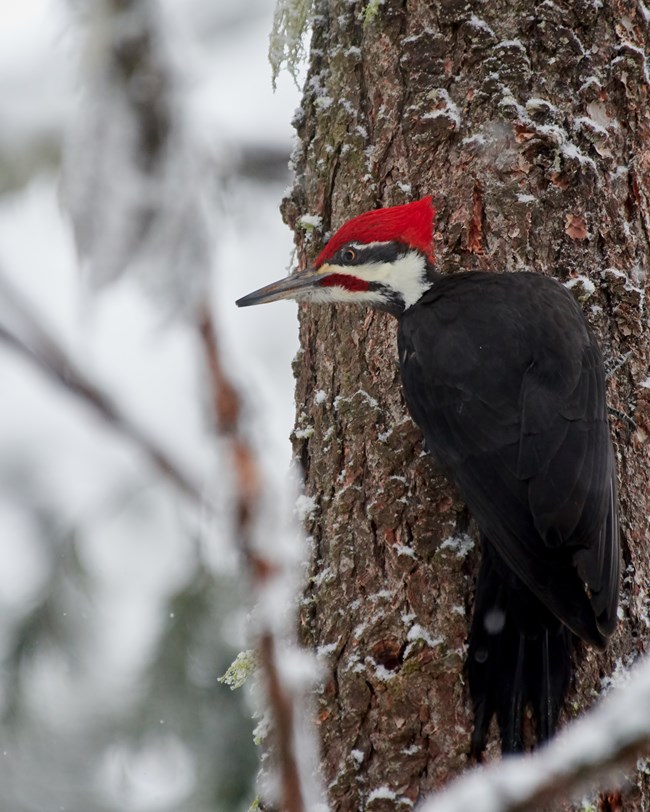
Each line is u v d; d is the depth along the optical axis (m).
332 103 9.04
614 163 8.62
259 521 2.10
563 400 7.53
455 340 7.94
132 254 2.05
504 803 3.13
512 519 7.21
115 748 10.82
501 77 8.55
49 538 10.56
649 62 8.89
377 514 7.93
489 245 8.50
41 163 4.42
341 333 8.71
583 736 3.16
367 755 7.42
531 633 7.33
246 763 10.77
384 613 7.68
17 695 10.58
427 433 7.87
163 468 2.12
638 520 8.12
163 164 2.06
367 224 8.57
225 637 10.45
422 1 8.73
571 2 8.66
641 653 7.79
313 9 9.15
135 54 2.05
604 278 8.45
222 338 2.12
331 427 8.43
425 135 8.63
